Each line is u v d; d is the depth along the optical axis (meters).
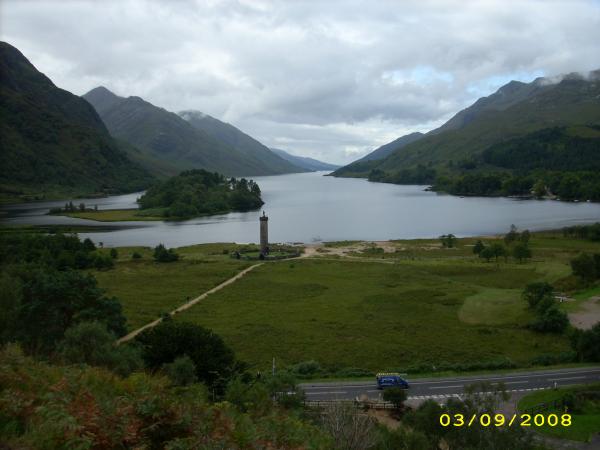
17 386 16.31
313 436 19.11
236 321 76.44
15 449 11.78
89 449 12.97
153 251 153.88
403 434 28.58
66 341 43.53
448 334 70.69
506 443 28.80
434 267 121.06
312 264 129.25
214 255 146.00
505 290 94.88
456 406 31.45
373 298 91.69
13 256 125.06
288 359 59.69
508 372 54.91
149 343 44.50
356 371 54.88
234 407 18.89
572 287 96.00
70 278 61.25
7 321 50.53
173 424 15.55
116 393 18.23
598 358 58.78
